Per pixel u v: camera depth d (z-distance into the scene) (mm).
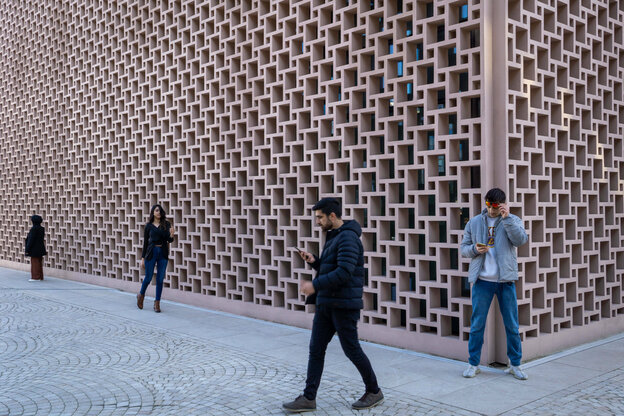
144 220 12055
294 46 8984
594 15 8039
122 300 11336
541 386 5648
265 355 6941
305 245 8703
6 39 17672
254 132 9547
